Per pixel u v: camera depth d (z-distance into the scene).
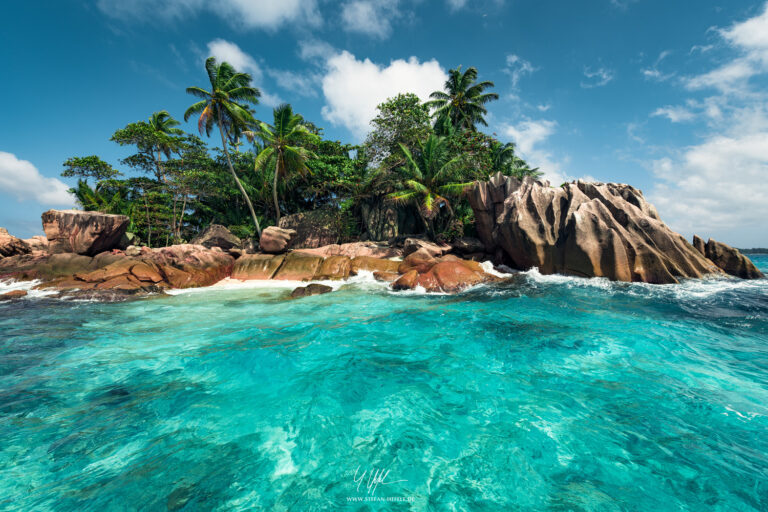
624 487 2.65
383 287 13.09
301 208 33.12
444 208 24.50
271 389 4.55
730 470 2.79
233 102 23.91
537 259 14.20
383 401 4.14
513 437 3.34
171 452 3.21
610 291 10.59
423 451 3.17
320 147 29.53
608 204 13.92
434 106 30.03
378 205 27.11
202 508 2.52
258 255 18.27
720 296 9.48
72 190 26.08
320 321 8.18
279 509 2.50
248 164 29.39
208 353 5.99
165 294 12.92
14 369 5.35
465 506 2.50
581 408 3.86
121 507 2.53
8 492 2.69
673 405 3.87
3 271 15.80
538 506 2.48
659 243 12.50
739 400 3.95
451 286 11.85
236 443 3.35
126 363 5.55
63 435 3.51
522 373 4.87
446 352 5.82
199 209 30.31
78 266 15.73
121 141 24.02
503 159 30.83
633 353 5.53
